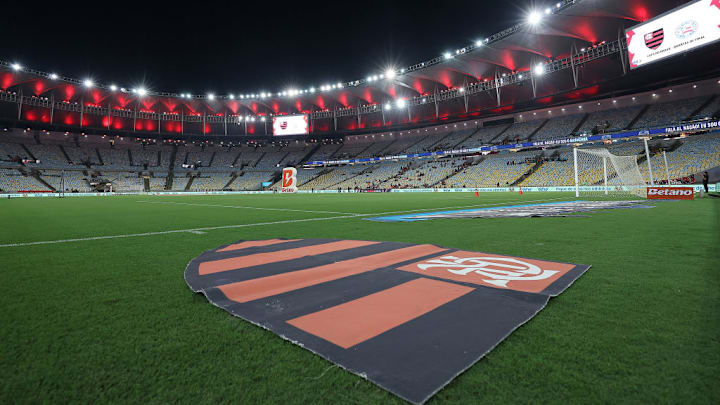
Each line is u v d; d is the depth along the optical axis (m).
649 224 6.99
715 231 5.93
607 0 27.34
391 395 1.41
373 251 4.65
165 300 2.71
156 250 5.09
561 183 32.97
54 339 2.00
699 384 1.44
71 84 45.41
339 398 1.40
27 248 5.29
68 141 51.81
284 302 2.56
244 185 54.22
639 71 31.36
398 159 49.06
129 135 54.59
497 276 3.18
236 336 2.01
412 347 1.78
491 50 37.06
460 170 42.88
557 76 38.78
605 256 4.04
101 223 9.23
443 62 41.22
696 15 24.64
